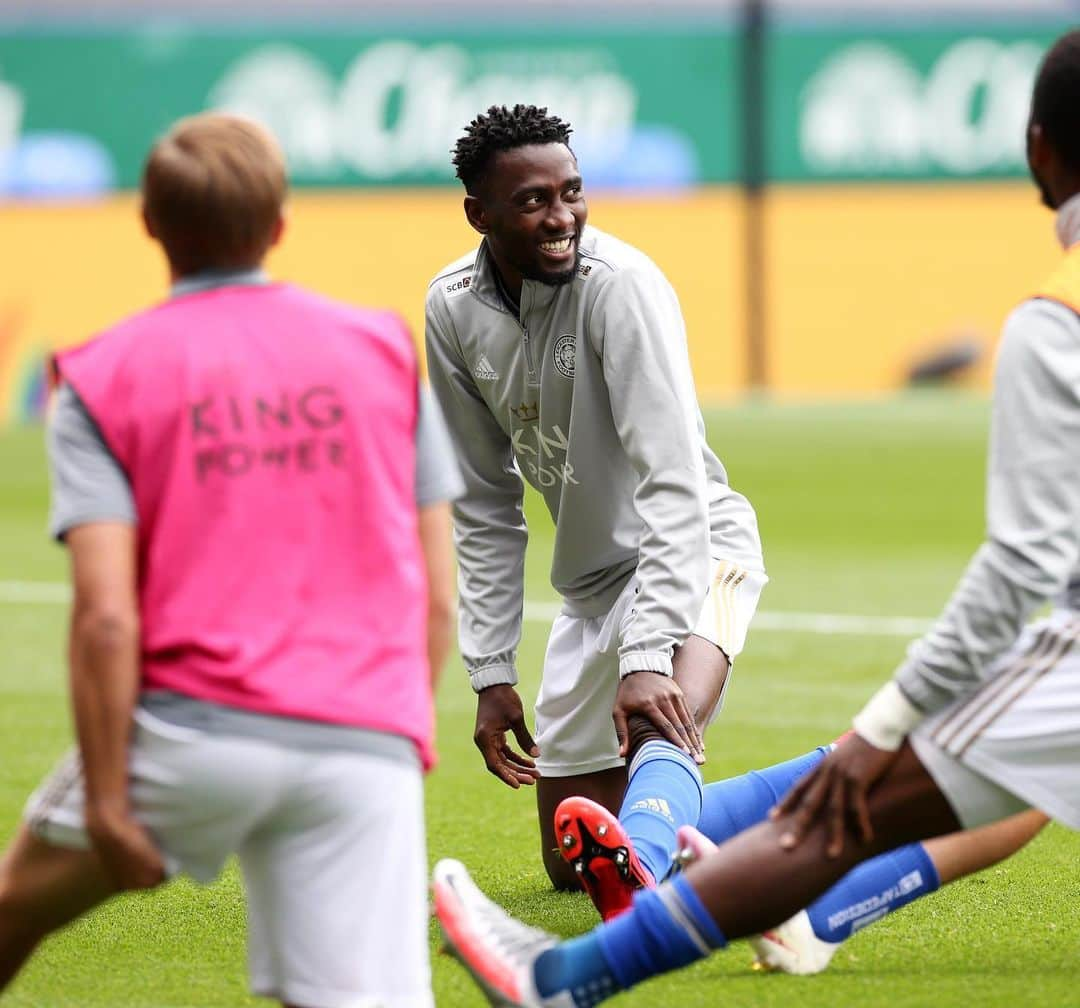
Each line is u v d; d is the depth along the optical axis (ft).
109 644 28.50
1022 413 30.76
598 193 241.76
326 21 239.09
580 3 244.22
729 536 50.70
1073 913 45.91
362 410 30.53
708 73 239.30
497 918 35.32
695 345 241.76
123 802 28.84
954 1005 37.93
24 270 239.09
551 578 51.65
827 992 38.99
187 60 239.09
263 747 29.27
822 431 188.75
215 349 30.04
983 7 238.27
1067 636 32.24
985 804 32.48
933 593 107.86
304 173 240.53
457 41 239.09
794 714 76.13
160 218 30.66
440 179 239.91
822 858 32.50
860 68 237.86
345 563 30.25
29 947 31.86
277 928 30.53
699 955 33.01
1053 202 33.76
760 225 240.32
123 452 29.45
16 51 238.27
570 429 48.24
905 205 238.68
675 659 46.80
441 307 49.32
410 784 30.60
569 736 50.62
